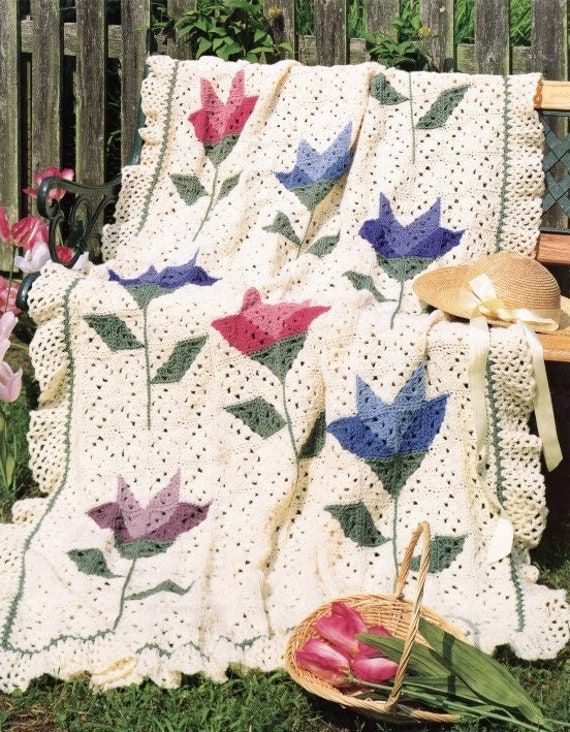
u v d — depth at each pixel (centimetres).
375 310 326
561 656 279
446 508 306
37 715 260
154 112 405
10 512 348
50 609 283
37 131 489
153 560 305
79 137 479
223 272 372
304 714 257
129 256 391
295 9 434
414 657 250
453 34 413
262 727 249
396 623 269
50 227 380
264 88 394
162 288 343
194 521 317
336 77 388
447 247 364
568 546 332
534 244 365
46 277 336
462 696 249
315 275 363
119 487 327
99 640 272
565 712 253
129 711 256
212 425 327
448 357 305
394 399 307
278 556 310
